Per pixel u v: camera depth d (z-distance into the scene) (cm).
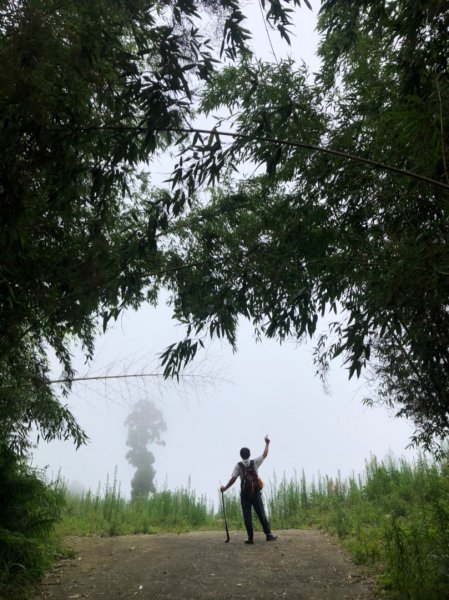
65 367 668
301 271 498
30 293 499
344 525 883
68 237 539
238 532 975
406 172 329
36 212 445
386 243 438
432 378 471
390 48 477
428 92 386
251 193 620
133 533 995
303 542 822
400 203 429
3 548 600
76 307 532
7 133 357
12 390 597
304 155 491
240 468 848
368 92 482
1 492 631
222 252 574
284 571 660
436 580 507
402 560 562
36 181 414
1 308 485
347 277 453
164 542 840
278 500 1188
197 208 623
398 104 425
